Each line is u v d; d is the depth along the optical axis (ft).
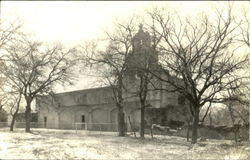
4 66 121.80
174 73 105.19
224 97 100.78
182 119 179.01
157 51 109.19
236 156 65.62
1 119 242.99
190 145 98.22
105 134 158.51
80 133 165.48
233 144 98.84
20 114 249.75
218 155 69.36
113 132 172.35
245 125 124.88
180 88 102.58
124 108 191.72
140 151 78.95
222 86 98.22
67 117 251.80
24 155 59.26
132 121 192.65
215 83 98.12
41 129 220.23
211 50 98.32
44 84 161.27
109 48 138.82
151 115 185.16
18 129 200.13
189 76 98.78
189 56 100.53
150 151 80.33
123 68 135.13
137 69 118.21
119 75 139.03
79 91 243.40
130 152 75.51
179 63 100.89
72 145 82.12
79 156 62.90
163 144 104.42
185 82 101.09
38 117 277.85
